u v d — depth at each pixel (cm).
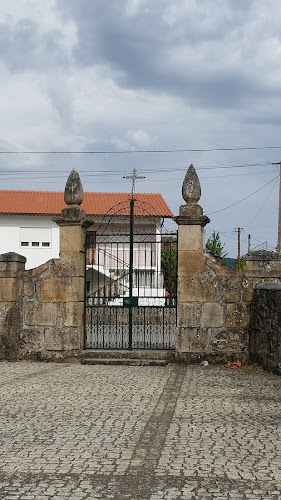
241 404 862
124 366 1294
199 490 516
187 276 1339
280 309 1109
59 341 1381
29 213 4219
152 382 1069
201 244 1344
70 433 705
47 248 4275
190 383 1054
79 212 1388
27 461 598
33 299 1400
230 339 1317
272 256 1326
